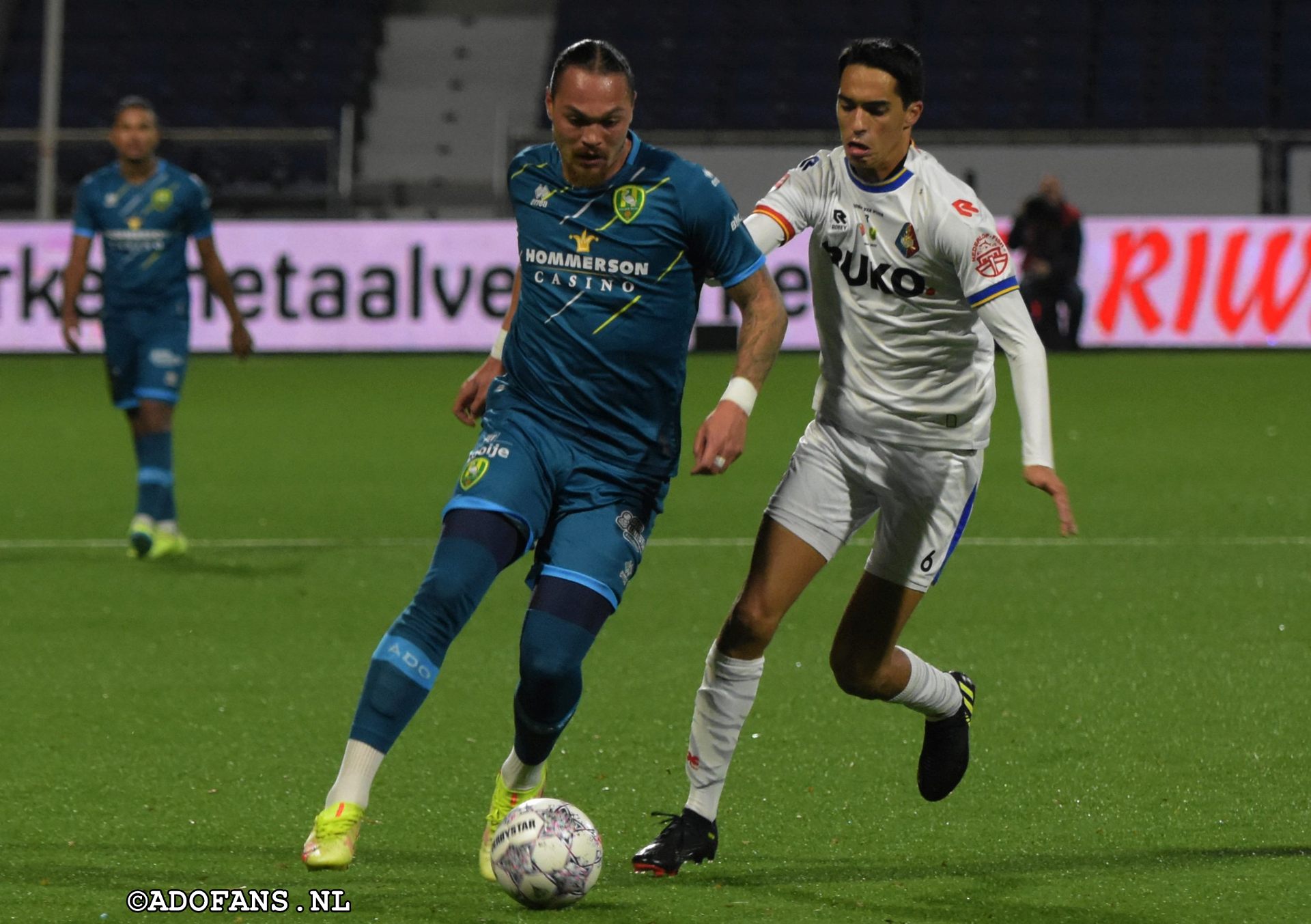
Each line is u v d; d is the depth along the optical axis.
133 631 25.36
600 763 18.33
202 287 70.94
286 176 82.12
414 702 13.58
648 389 14.45
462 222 70.38
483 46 95.88
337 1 96.25
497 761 18.41
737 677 14.79
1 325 70.56
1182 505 37.00
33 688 21.83
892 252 14.91
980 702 20.98
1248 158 74.94
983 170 76.75
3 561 31.16
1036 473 14.02
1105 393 58.47
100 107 89.44
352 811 13.25
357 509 37.16
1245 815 16.31
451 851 15.30
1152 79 87.81
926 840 15.62
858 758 18.52
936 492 15.55
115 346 31.27
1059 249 69.75
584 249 14.23
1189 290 70.12
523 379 14.55
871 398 15.40
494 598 28.12
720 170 74.88
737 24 92.31
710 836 14.66
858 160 14.73
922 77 14.73
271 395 59.31
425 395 59.06
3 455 45.84
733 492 39.44
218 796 17.03
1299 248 69.56
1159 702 20.94
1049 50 89.31
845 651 16.16
